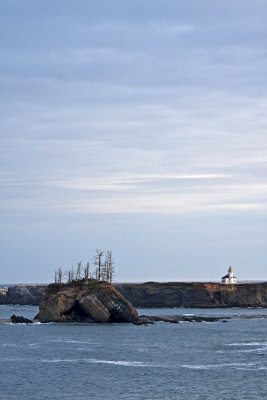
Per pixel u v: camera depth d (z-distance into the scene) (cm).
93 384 9131
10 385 9062
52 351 12325
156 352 12275
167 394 8519
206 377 9625
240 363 10912
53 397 8344
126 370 10219
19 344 13375
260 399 8281
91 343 13600
